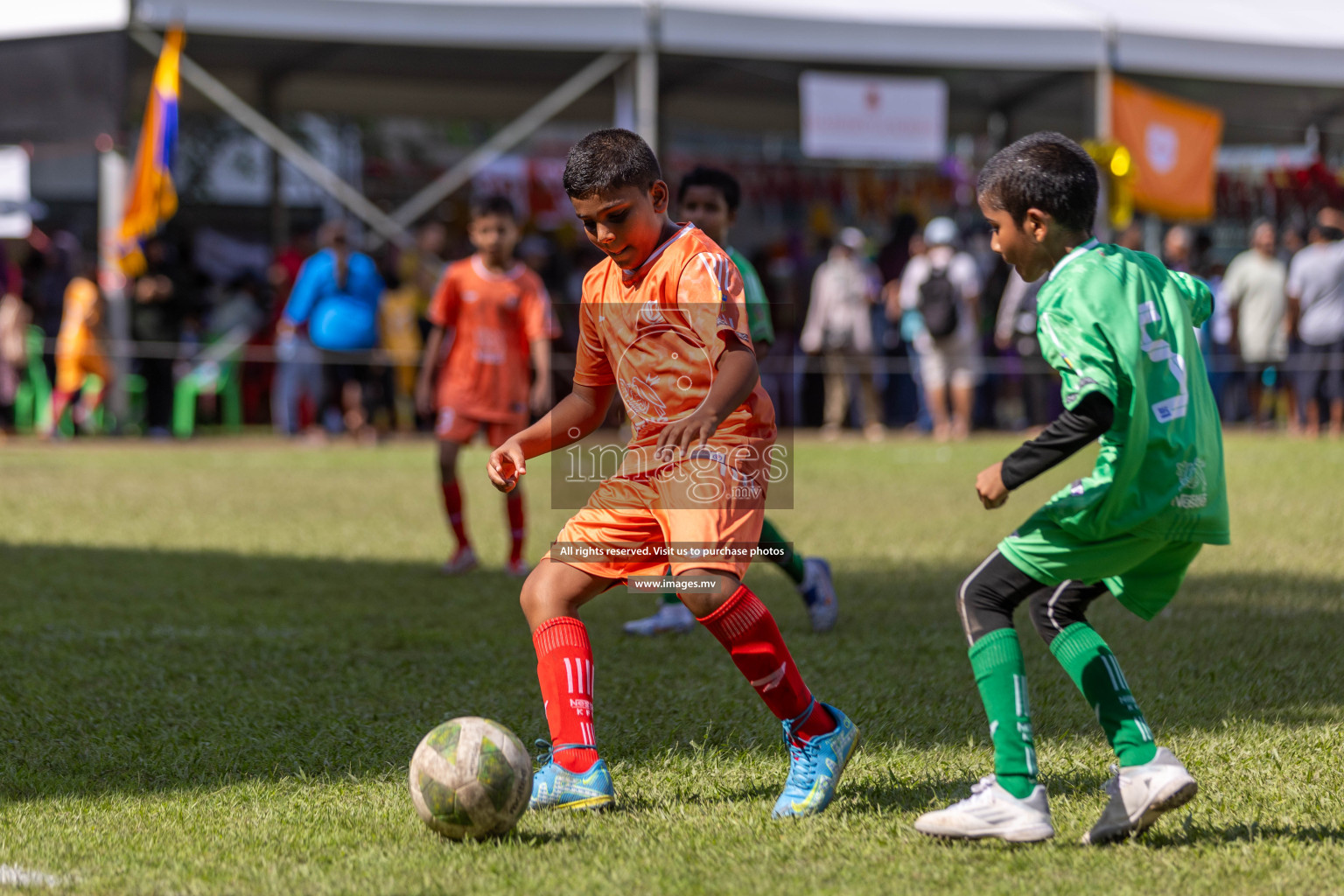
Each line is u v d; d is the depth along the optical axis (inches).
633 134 481.4
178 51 2054.6
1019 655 442.6
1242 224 2930.6
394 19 2130.9
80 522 1304.1
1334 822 457.7
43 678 685.9
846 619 856.3
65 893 396.8
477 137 3371.1
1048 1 2438.5
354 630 822.5
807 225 2928.2
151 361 2237.9
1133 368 415.8
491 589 986.1
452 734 449.1
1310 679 675.4
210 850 437.7
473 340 1054.4
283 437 2305.6
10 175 2613.2
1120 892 390.0
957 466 1840.6
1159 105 2409.0
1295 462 1738.4
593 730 534.0
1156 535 431.5
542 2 2177.7
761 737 577.9
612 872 413.1
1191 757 537.6
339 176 3100.4
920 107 2351.1
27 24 2073.1
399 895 393.1
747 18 2235.5
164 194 2091.5
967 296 2235.5
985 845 436.8
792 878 406.0
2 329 2208.4
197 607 893.8
